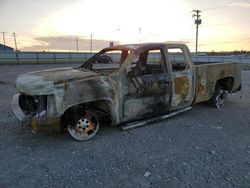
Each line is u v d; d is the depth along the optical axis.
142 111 4.77
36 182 3.06
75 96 3.92
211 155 3.77
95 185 2.98
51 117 3.82
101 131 4.80
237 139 4.43
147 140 4.35
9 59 42.03
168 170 3.32
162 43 5.11
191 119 5.59
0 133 4.75
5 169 3.39
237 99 7.92
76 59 50.69
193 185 2.96
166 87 4.98
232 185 2.96
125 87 4.46
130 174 3.23
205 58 47.88
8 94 8.99
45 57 46.41
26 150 3.99
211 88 6.09
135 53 4.59
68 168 3.39
